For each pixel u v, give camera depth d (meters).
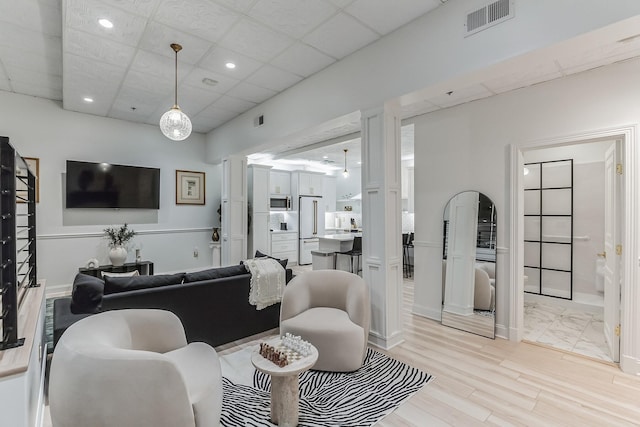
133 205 5.55
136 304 2.53
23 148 4.65
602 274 4.12
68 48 3.12
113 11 2.54
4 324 1.51
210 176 6.64
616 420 2.00
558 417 2.02
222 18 2.65
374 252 3.10
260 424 1.96
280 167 8.66
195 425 1.46
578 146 4.48
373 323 3.12
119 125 5.51
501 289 3.34
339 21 2.68
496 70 2.27
